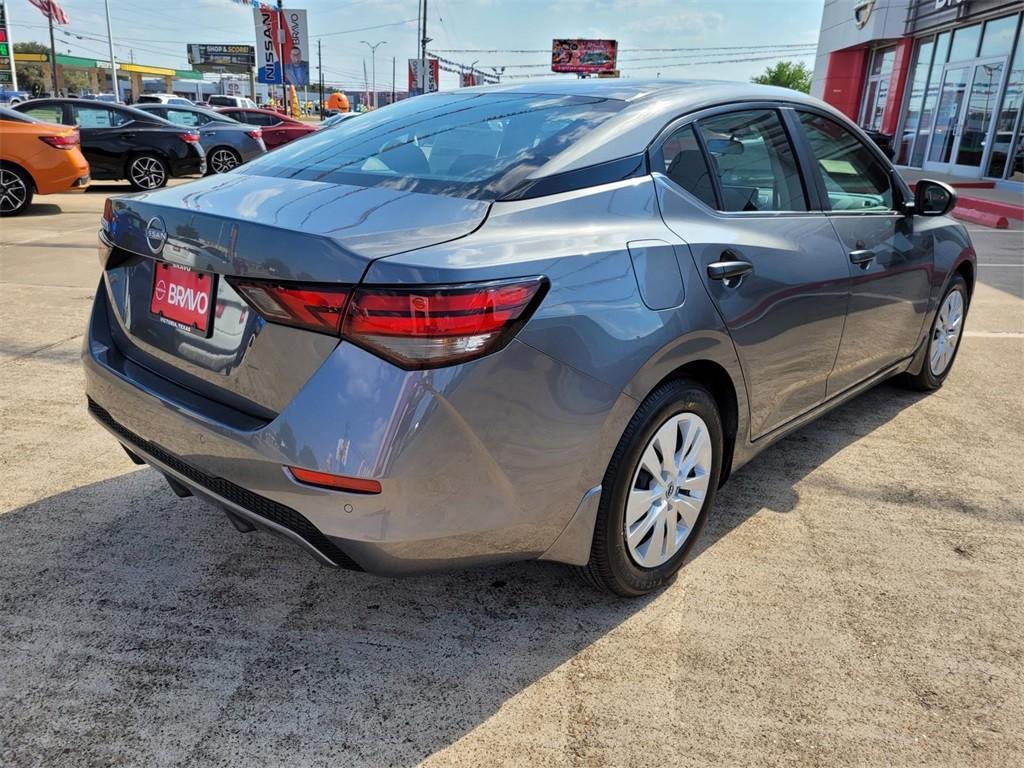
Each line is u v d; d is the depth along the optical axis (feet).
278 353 6.30
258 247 6.27
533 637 7.77
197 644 7.53
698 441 8.27
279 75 132.26
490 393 6.12
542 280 6.37
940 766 6.31
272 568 8.80
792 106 10.21
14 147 33.45
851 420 13.39
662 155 8.18
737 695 7.04
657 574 8.25
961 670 7.40
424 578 8.68
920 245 12.28
